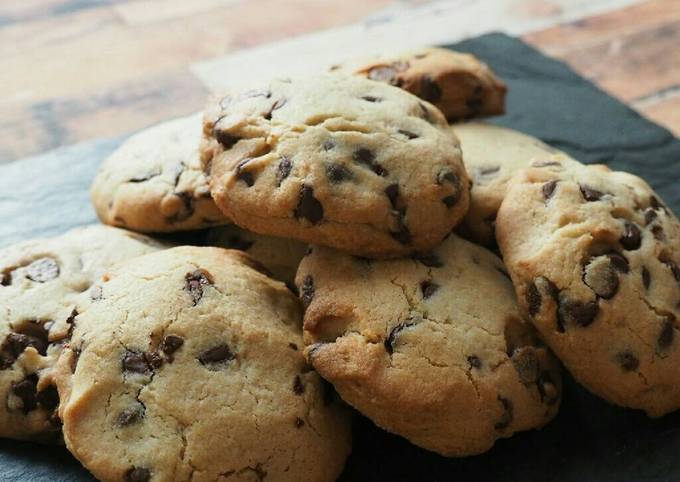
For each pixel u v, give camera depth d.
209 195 0.44
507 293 0.43
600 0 0.68
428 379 0.40
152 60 0.62
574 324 0.41
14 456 0.42
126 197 0.45
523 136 0.49
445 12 0.67
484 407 0.41
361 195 0.41
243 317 0.41
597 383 0.42
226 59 0.62
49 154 0.54
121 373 0.40
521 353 0.42
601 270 0.41
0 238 0.50
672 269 0.43
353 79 0.44
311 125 0.42
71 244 0.45
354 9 0.67
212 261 0.42
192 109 0.59
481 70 0.50
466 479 0.42
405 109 0.43
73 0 0.67
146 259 0.42
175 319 0.40
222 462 0.39
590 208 0.42
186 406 0.39
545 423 0.42
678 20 0.65
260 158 0.41
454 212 0.42
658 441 0.42
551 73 0.59
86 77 0.61
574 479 0.42
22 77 0.61
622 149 0.54
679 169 0.53
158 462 0.39
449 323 0.41
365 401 0.40
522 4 0.67
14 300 0.43
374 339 0.40
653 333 0.42
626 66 0.62
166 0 0.68
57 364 0.41
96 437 0.39
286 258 0.45
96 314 0.41
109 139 0.55
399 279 0.42
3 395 0.41
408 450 0.42
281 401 0.40
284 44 0.64
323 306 0.41
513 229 0.42
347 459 0.42
